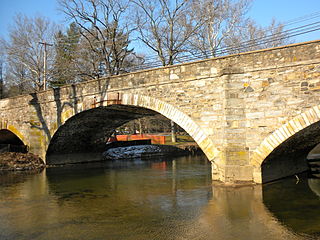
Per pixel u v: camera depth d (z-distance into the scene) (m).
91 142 23.44
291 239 7.04
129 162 24.34
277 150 12.02
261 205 9.77
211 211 9.28
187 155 31.11
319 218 8.50
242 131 11.97
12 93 41.19
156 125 50.75
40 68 32.44
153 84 14.27
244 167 11.93
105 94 16.28
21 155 20.77
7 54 34.03
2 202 11.05
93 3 26.00
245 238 7.14
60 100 19.06
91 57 30.31
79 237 7.39
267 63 11.66
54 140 20.27
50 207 10.27
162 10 25.22
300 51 11.11
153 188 13.23
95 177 16.55
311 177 14.37
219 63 12.54
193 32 24.77
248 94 11.93
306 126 10.82
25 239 7.33
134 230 7.81
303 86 11.01
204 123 12.80
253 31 28.70
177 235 7.40
